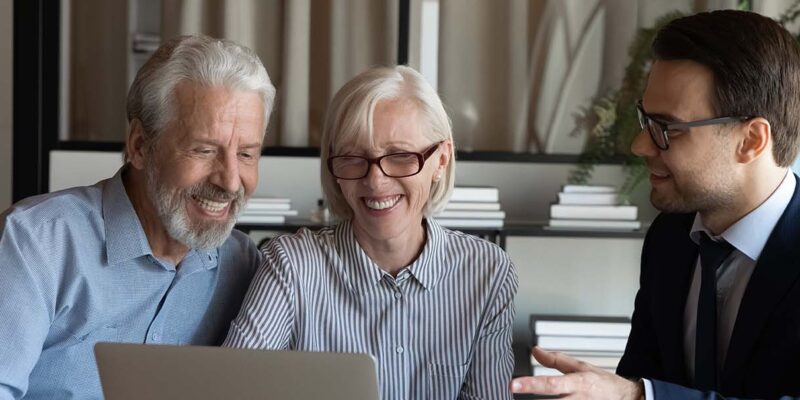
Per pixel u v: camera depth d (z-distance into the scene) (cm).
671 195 165
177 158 175
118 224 182
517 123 400
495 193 358
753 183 161
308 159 393
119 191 184
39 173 386
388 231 177
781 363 155
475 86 399
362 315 184
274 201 360
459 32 397
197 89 174
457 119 400
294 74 396
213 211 179
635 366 187
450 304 186
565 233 355
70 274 177
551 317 353
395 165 174
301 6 395
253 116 178
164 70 174
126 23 394
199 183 176
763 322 157
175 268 187
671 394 145
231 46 180
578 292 393
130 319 184
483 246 189
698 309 166
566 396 140
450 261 186
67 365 179
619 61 396
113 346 136
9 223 174
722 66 156
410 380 187
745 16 160
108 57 396
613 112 383
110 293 182
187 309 189
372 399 130
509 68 399
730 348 161
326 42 397
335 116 176
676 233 180
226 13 392
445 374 186
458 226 355
